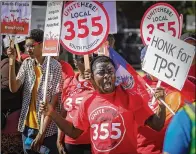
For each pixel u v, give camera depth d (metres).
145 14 5.86
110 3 6.46
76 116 4.41
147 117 4.27
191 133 3.09
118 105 4.23
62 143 5.45
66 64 5.79
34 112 5.59
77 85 5.37
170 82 4.41
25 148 5.72
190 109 3.13
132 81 4.95
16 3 6.00
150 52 4.57
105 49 5.73
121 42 19.70
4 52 6.45
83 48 5.40
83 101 4.37
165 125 4.85
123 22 20.27
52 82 5.51
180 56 4.37
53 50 5.21
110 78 4.23
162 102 4.33
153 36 4.56
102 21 5.38
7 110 6.16
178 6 19.45
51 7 5.32
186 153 3.11
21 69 5.76
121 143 4.19
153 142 4.93
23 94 5.72
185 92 4.41
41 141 5.41
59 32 5.20
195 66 4.71
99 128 4.23
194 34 5.31
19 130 5.73
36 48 5.60
